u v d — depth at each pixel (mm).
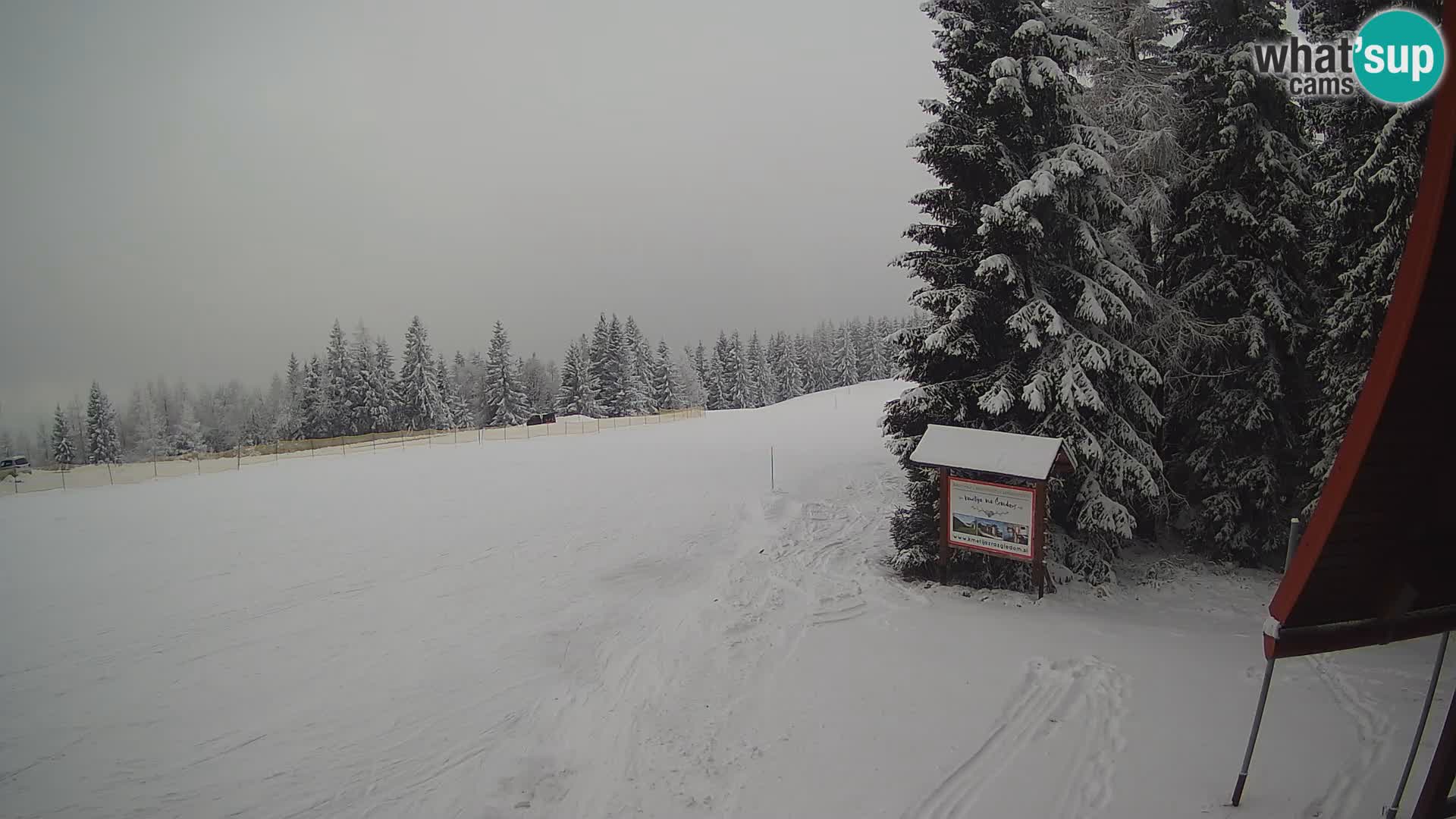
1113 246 13945
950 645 10586
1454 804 4719
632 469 32156
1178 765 6973
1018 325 12828
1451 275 4238
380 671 11789
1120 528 12570
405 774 8672
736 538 19609
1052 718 8195
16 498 30016
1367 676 8867
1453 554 4914
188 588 16375
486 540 20203
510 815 7594
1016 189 12250
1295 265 14172
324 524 22531
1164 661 9594
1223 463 14383
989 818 6438
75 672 12023
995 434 13039
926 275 14219
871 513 20984
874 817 6652
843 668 10047
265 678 11664
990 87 13062
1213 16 14242
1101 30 14125
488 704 10445
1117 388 13648
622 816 7234
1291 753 7000
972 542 13203
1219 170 14141
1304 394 14172
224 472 37031
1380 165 11297
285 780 8672
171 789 8570
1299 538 5664
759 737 8383
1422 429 4535
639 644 12188
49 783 8805
